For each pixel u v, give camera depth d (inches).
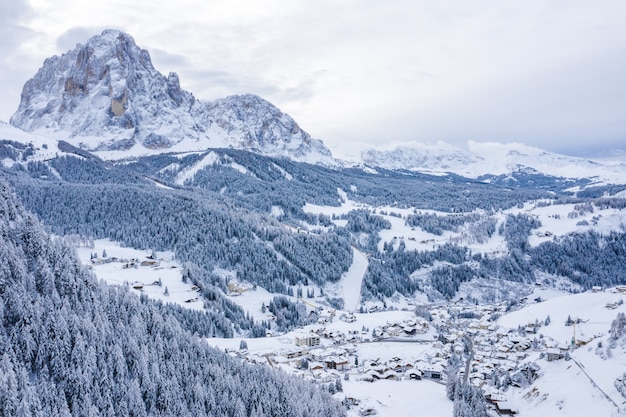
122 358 4050.2
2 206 4276.6
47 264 4178.2
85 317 4114.2
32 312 3769.7
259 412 4441.4
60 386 3619.6
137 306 4933.6
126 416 3740.2
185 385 4409.5
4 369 3358.8
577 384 5300.2
